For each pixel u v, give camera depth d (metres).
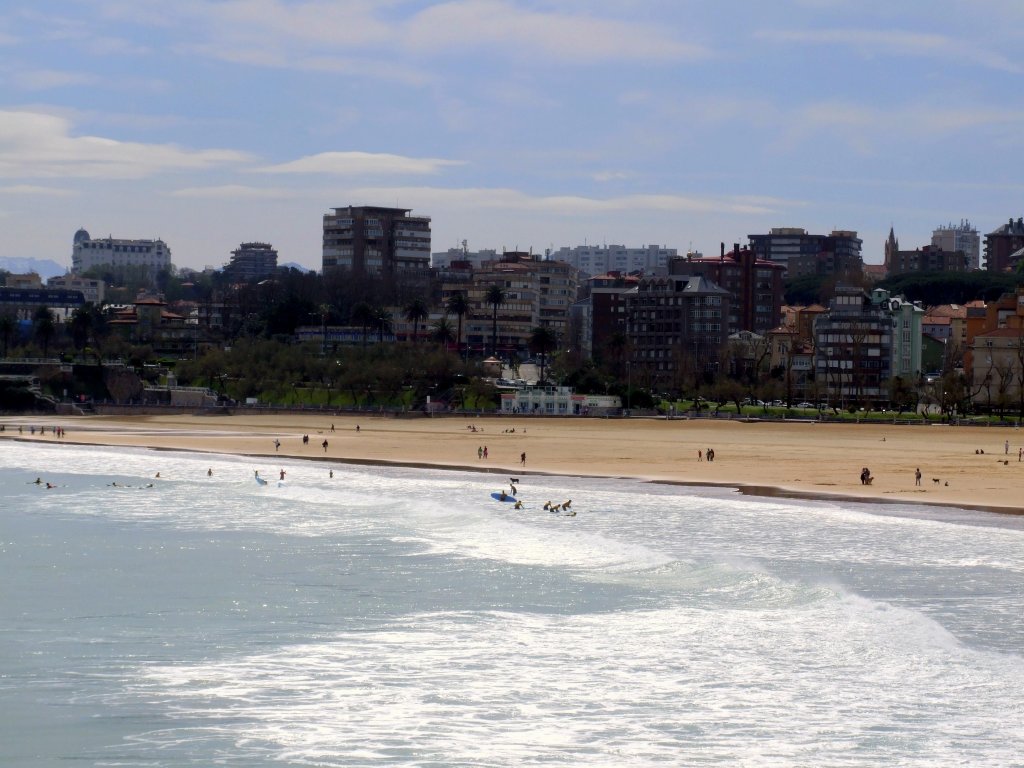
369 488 161.00
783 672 64.88
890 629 73.56
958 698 60.38
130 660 67.62
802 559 100.38
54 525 122.62
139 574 93.56
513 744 54.34
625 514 131.00
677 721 57.16
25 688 62.56
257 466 197.75
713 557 100.75
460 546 106.12
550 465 197.12
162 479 175.38
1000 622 76.44
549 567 95.25
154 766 52.28
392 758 52.84
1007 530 118.31
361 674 64.81
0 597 84.62
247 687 62.59
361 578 91.25
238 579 91.19
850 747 53.78
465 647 70.12
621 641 71.31
